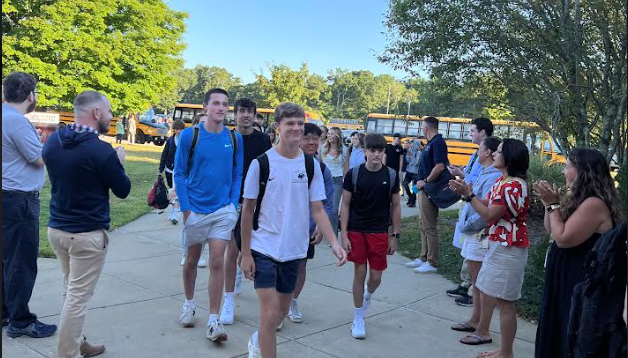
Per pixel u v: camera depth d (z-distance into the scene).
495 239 3.59
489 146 4.32
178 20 27.78
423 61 7.68
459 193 3.66
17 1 21.53
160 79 27.00
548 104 6.86
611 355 2.37
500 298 3.59
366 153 4.23
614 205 2.91
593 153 2.98
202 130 4.03
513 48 6.89
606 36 6.37
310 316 4.75
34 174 3.75
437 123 6.27
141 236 7.73
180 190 3.98
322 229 3.35
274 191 3.18
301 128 3.22
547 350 3.16
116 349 3.75
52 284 5.12
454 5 7.02
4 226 3.66
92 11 23.14
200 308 4.71
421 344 4.18
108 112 3.33
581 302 2.54
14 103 3.65
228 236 4.04
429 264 6.43
